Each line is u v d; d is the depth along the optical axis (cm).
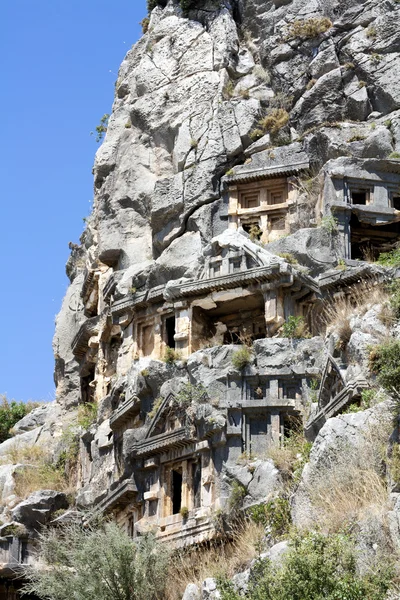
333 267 3897
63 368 5050
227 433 3491
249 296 3838
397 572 2333
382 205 4031
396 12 4406
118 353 4269
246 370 3591
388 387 2717
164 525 3538
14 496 4225
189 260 4078
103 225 4572
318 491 2764
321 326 3691
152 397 3819
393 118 4166
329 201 4009
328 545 2388
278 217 4178
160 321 4031
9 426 5306
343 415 2839
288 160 4222
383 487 2622
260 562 2548
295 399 3528
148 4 5072
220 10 4725
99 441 4069
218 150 4328
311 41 4500
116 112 4809
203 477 3494
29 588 3809
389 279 3534
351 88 4331
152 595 3225
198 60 4622
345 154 4125
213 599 2872
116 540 3278
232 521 3334
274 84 4497
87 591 3189
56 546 3484
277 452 3359
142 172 4559
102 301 4634
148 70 4712
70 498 4147
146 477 3669
